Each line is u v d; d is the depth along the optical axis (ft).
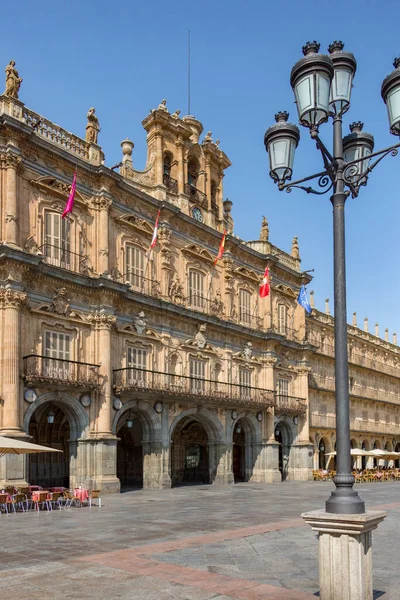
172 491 121.60
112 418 117.60
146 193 136.87
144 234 135.33
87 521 70.44
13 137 106.22
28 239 108.27
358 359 250.98
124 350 124.26
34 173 111.86
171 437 146.82
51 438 135.03
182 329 142.51
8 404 98.12
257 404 155.94
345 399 33.12
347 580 30.83
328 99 34.27
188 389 135.44
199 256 150.41
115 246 127.13
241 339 163.43
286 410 172.55
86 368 114.93
